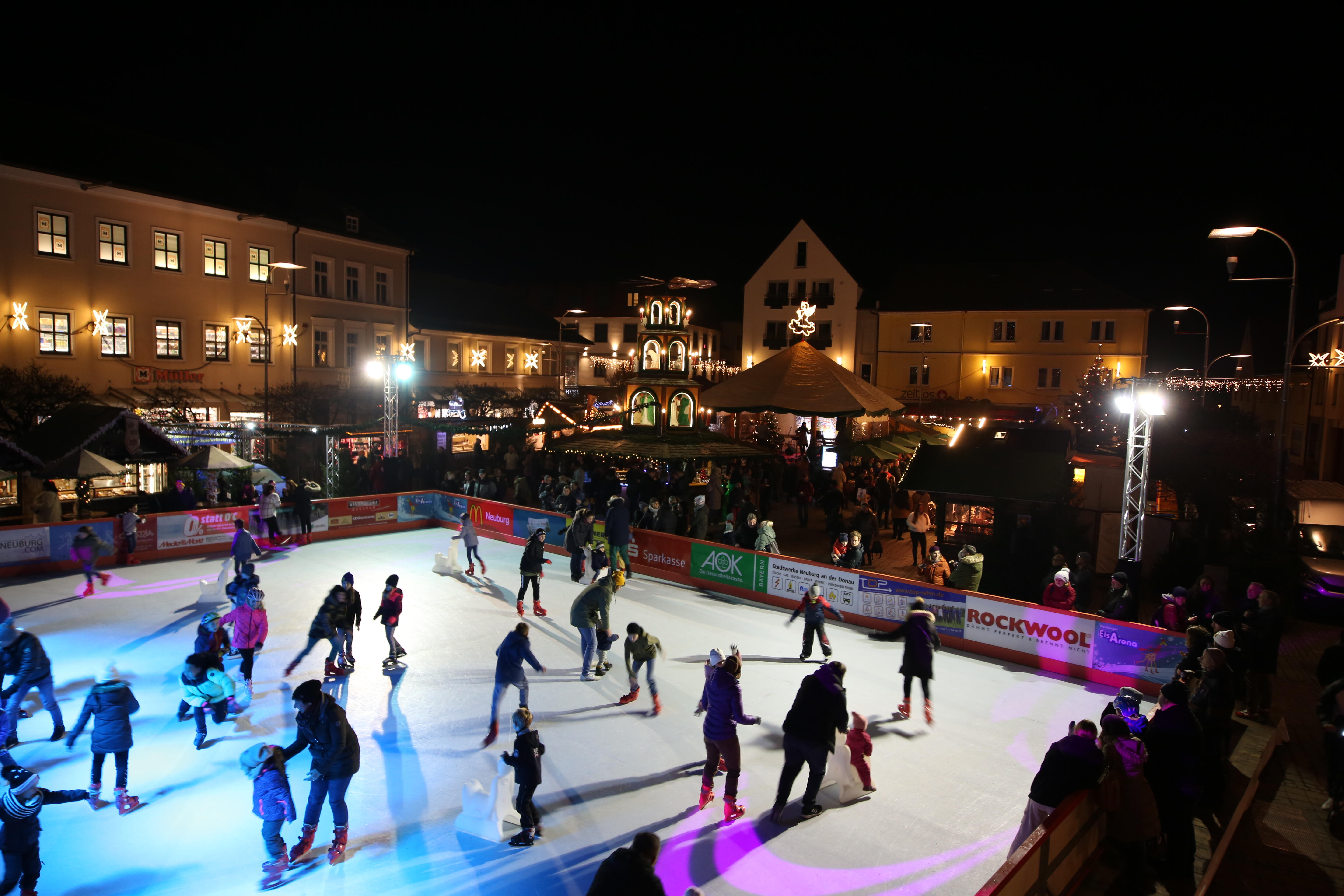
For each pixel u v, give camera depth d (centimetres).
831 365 2947
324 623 1134
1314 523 1783
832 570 1495
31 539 1695
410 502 2342
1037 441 2009
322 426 2727
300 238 3472
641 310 2923
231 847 739
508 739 965
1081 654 1222
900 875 709
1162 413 1330
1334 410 3020
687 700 1095
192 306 3047
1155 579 1695
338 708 724
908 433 3316
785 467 2856
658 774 884
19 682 916
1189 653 965
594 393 5816
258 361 3294
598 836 763
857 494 2316
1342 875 682
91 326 2714
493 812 750
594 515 1933
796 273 5328
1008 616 1298
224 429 2570
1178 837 660
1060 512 1683
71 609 1462
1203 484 1795
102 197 2747
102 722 782
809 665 1249
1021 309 4909
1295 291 1714
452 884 688
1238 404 4647
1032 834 568
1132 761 654
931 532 2233
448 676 1170
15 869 632
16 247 2519
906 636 1049
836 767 835
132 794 822
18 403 2338
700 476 2603
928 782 880
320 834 761
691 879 696
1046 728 1036
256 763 681
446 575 1783
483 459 3491
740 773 851
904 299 5256
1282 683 1212
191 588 1611
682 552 1741
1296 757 941
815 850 743
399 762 904
